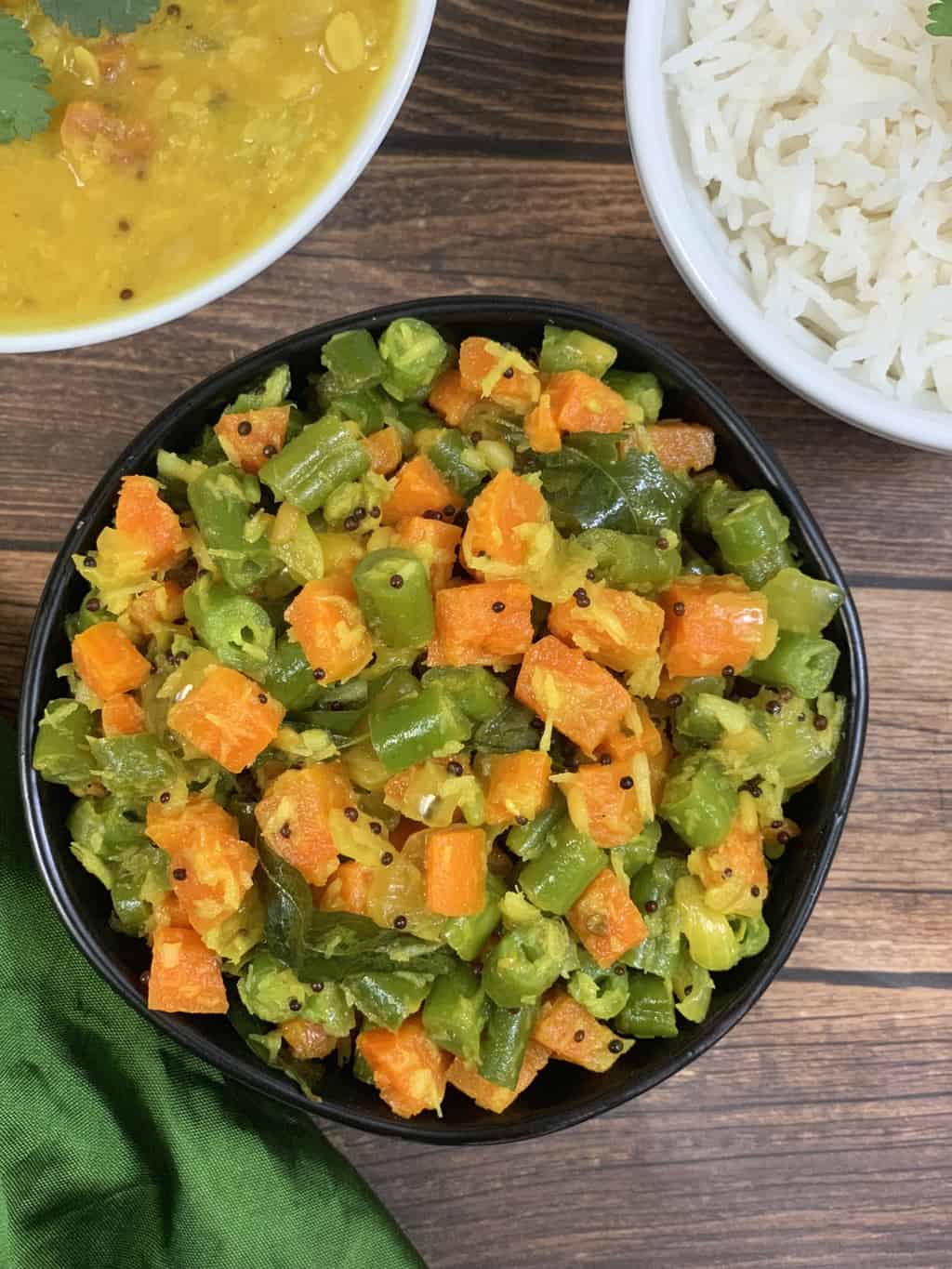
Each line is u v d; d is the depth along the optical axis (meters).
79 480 0.31
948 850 0.32
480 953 0.26
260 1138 0.30
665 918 0.27
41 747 0.26
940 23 0.26
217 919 0.26
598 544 0.26
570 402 0.26
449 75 0.31
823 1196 0.32
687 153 0.28
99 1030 0.30
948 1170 0.32
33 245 0.28
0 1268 0.28
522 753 0.26
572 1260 0.32
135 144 0.28
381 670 0.26
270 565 0.26
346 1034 0.26
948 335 0.28
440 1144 0.27
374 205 0.31
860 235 0.28
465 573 0.26
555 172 0.31
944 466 0.32
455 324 0.27
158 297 0.28
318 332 0.27
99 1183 0.29
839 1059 0.32
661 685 0.27
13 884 0.29
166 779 0.26
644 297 0.31
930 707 0.32
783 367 0.27
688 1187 0.32
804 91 0.28
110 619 0.26
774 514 0.27
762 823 0.27
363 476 0.26
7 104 0.26
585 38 0.31
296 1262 0.30
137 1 0.26
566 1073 0.28
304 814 0.25
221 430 0.26
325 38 0.27
